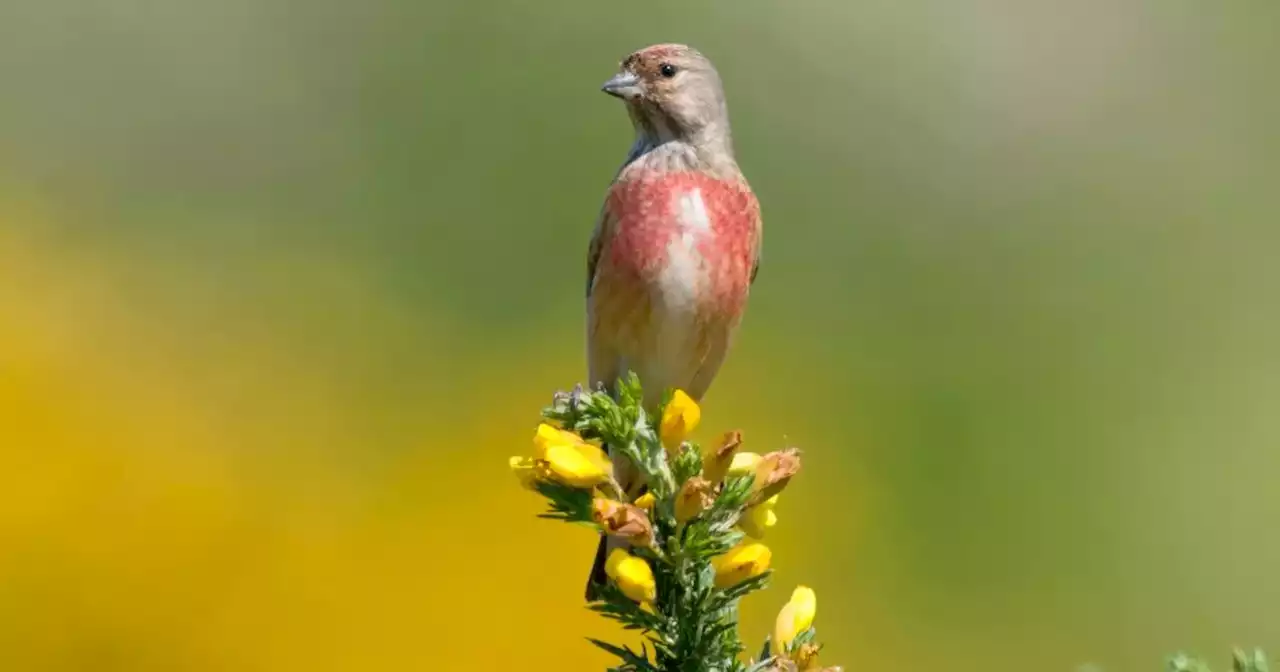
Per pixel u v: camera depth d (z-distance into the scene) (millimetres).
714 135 8898
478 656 11008
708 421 12578
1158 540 12516
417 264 13523
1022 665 11875
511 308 13367
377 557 11391
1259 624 12195
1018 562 12305
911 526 12258
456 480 11969
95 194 13852
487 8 14219
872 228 14016
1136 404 13188
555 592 11219
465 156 13812
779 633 5652
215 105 14141
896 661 11578
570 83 13969
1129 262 14031
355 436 12438
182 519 11430
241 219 13766
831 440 12531
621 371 8711
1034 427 13023
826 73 14680
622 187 8688
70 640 10984
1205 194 14656
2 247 13203
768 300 13453
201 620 11117
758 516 5645
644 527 5406
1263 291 14039
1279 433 13055
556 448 5547
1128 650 12047
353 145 13969
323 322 13203
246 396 12562
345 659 11055
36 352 12305
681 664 5500
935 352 13297
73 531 11289
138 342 12828
